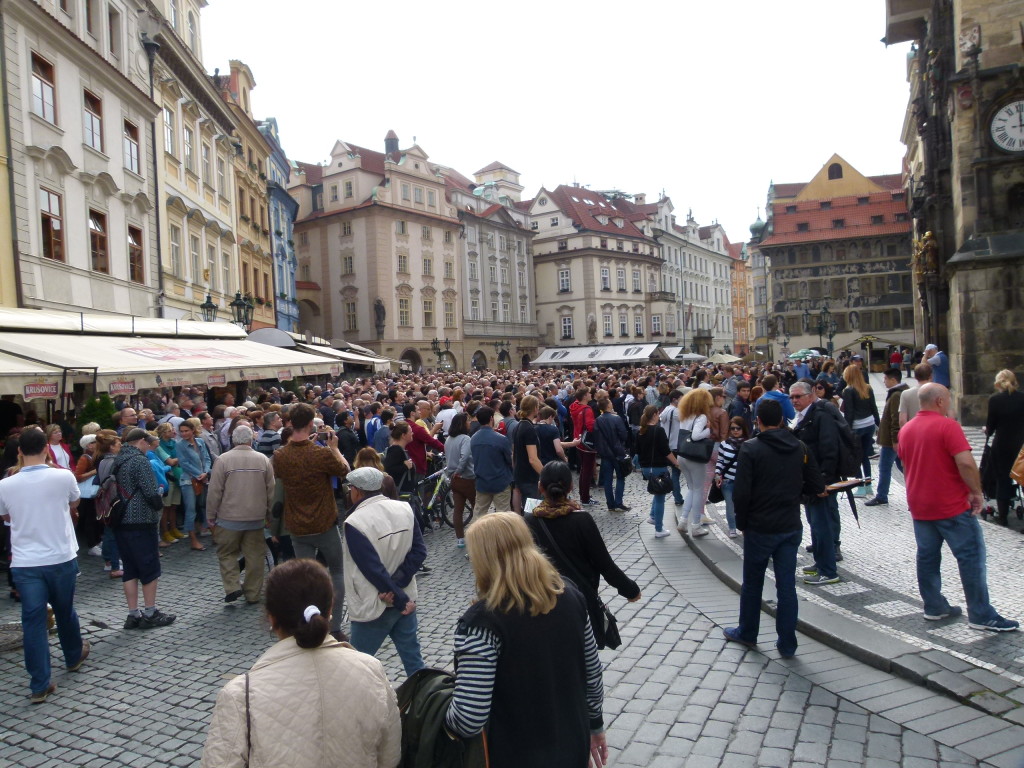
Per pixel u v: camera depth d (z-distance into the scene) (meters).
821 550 7.47
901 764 4.24
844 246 69.88
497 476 9.59
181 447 10.90
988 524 9.13
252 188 38.50
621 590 4.40
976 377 17.31
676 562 8.91
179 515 12.58
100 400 11.77
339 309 58.81
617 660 5.96
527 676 2.82
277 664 2.58
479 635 2.84
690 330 97.38
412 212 59.28
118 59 22.16
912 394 9.38
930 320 24.72
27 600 5.71
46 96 17.83
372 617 4.99
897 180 78.31
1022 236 17.16
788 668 5.64
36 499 5.81
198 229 28.62
